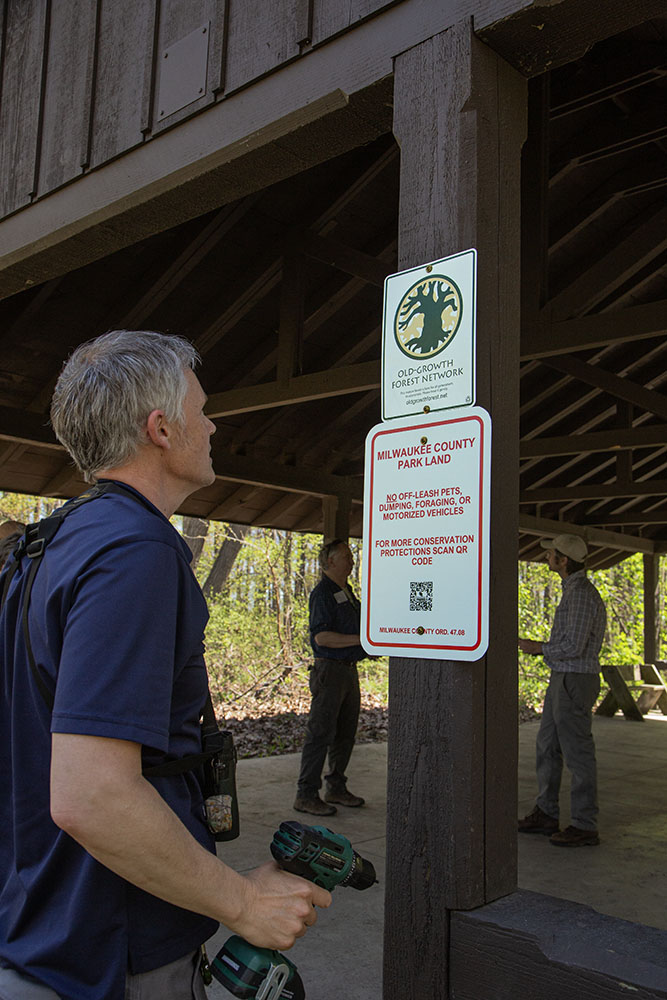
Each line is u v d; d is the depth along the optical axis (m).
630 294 7.18
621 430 7.18
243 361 6.92
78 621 1.05
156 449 1.28
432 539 1.56
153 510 1.21
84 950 1.10
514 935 1.33
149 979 1.13
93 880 1.10
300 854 1.23
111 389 1.24
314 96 2.09
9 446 7.07
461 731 1.46
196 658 1.21
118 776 0.99
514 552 1.56
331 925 3.52
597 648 4.88
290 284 5.84
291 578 15.13
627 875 4.21
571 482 10.26
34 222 3.12
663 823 5.27
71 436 1.27
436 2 1.77
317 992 2.88
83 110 2.94
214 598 14.73
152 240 5.63
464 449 1.54
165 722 1.06
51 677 1.12
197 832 1.20
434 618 1.53
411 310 1.66
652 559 12.61
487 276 1.61
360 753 7.57
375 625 1.62
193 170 2.49
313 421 7.87
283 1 2.22
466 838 1.43
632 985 1.17
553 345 4.72
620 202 6.51
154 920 1.14
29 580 1.19
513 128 1.76
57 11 3.20
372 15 1.93
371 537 1.66
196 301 6.25
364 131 2.20
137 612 1.06
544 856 4.54
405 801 1.51
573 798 4.80
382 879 4.07
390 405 1.67
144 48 2.72
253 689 12.09
